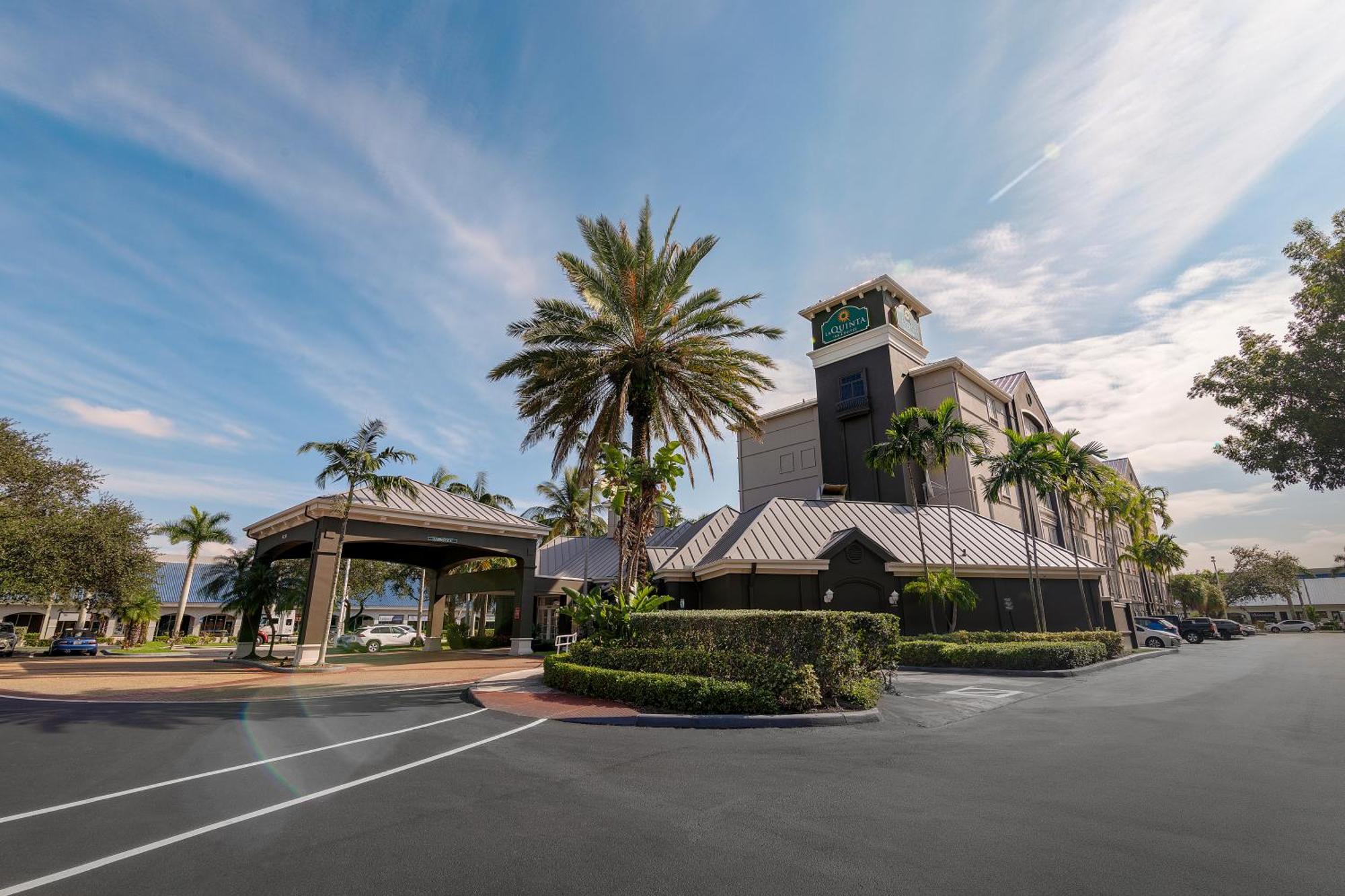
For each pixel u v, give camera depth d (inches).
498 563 1599.4
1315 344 696.4
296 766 291.4
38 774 276.1
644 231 834.8
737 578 974.4
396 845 189.6
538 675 690.2
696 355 842.8
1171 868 169.3
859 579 1029.2
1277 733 358.3
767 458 2022.6
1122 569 2593.5
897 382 1663.4
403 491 930.1
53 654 1371.8
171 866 173.6
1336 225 697.6
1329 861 172.9
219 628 2364.7
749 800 235.0
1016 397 1908.2
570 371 821.2
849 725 395.9
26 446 1262.3
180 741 351.3
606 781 263.6
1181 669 783.1
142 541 1401.3
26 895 155.8
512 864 174.6
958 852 181.6
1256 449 766.5
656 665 510.6
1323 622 3307.1
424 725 401.1
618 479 696.4
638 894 155.4
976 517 1314.0
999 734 367.2
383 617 2600.9
